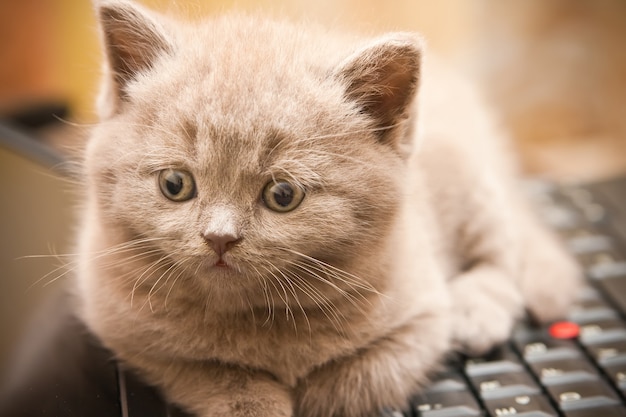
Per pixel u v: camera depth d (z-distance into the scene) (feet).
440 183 1.38
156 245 1.15
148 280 1.17
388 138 1.18
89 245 1.22
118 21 1.17
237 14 1.26
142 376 1.20
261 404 1.16
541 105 2.05
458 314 1.31
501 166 1.55
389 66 1.16
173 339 1.18
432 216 1.35
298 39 1.20
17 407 1.14
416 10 1.90
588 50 2.04
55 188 1.38
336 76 1.16
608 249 1.44
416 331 1.23
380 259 1.18
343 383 1.20
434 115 1.42
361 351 1.21
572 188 1.57
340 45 1.21
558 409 1.19
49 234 1.32
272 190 1.12
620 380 1.21
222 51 1.17
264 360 1.18
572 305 1.34
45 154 1.43
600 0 2.03
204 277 1.14
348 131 1.14
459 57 1.98
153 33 1.17
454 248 1.41
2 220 1.34
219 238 1.10
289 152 1.12
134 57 1.18
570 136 2.05
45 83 1.79
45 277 1.27
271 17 1.27
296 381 1.20
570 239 1.46
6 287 1.27
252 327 1.18
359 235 1.15
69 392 1.16
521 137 2.04
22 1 1.75
